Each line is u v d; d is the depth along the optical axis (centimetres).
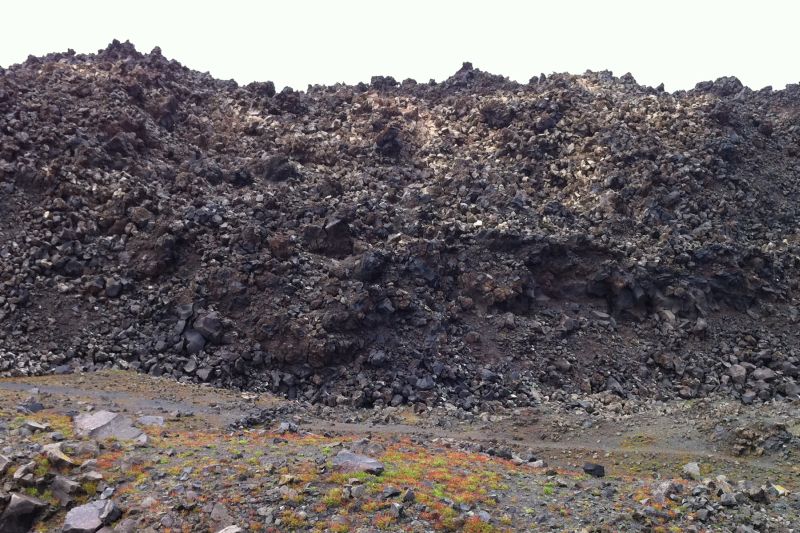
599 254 5372
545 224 5581
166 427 2895
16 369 3603
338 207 5422
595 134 6800
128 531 1880
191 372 3969
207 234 4750
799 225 6256
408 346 4422
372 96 8231
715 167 6469
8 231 4484
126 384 3606
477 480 2369
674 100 7575
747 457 3259
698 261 5441
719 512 2212
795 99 8338
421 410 3922
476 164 6581
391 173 6438
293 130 7062
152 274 4484
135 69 6938
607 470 3192
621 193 6078
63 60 7175
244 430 3080
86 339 3981
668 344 4919
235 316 4344
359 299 4422
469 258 5194
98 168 5147
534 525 2045
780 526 2177
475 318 4872
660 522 2116
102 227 4738
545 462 3206
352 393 4050
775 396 4378
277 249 4731
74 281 4291
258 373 4112
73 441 2375
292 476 2175
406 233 5312
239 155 6462
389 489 2122
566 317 4966
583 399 4266
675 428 3647
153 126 6197
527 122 7212
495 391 4253
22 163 4900
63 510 1989
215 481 2161
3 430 2425
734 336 5047
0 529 1900
